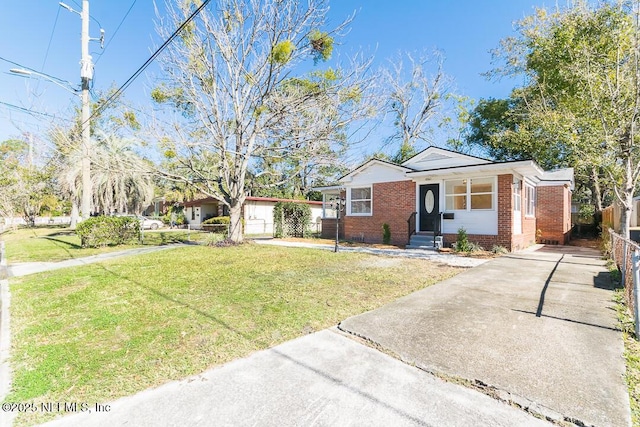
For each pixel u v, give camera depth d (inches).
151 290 218.5
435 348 125.6
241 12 434.9
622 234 277.9
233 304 185.6
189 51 429.4
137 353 124.7
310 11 416.8
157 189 1184.2
